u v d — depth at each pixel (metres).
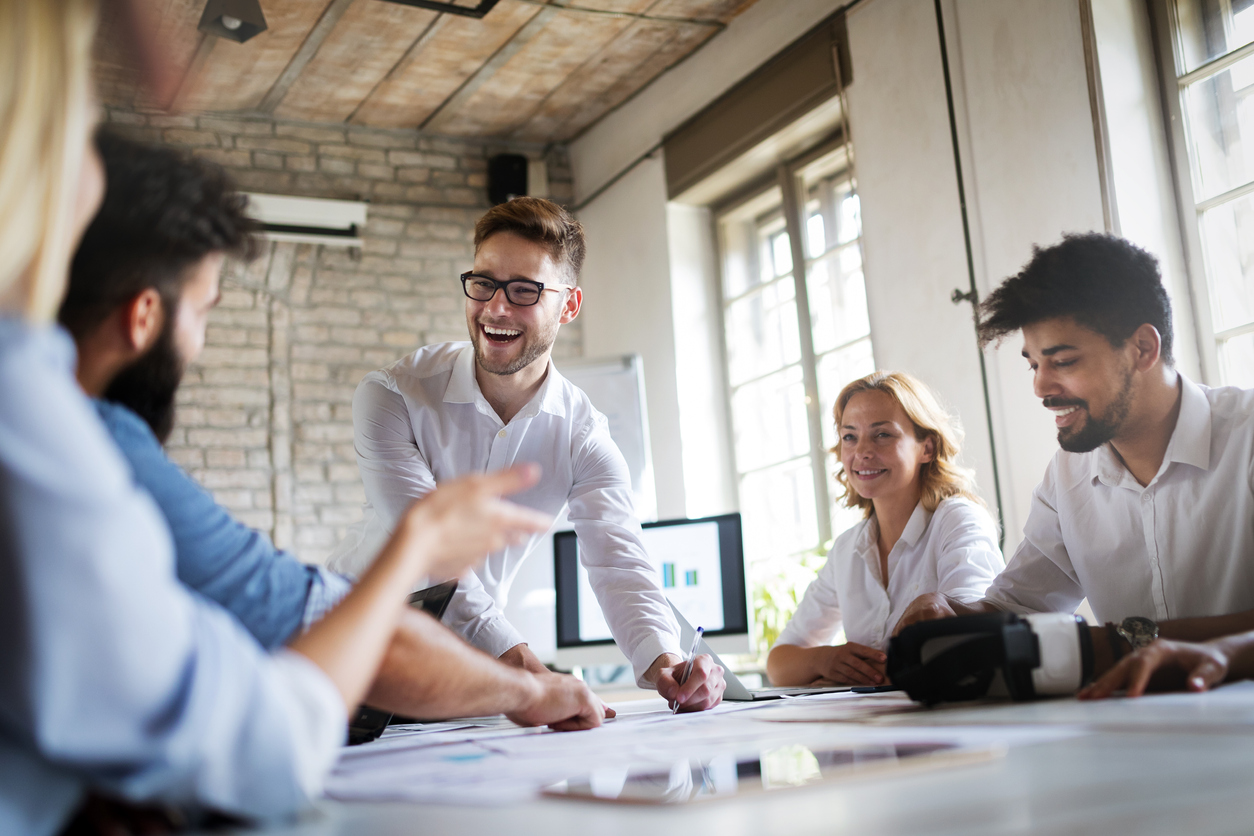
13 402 0.41
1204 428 1.52
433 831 0.45
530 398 2.01
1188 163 3.04
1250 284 2.90
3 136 0.44
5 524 0.40
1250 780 0.46
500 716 1.52
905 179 3.67
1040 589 1.75
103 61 0.65
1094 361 1.53
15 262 0.46
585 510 1.95
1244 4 2.95
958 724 0.83
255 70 4.71
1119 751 0.58
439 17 4.33
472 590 1.65
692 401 4.84
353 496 5.04
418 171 5.44
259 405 4.94
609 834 0.43
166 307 0.67
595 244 5.46
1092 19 3.05
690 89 4.78
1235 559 1.49
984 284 3.37
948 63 3.51
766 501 4.68
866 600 2.36
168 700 0.43
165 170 0.66
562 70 4.87
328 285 5.16
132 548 0.42
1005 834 0.38
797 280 4.46
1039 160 3.19
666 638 1.72
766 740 0.82
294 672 0.50
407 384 1.99
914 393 2.33
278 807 0.47
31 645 0.40
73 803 0.44
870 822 0.42
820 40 4.03
